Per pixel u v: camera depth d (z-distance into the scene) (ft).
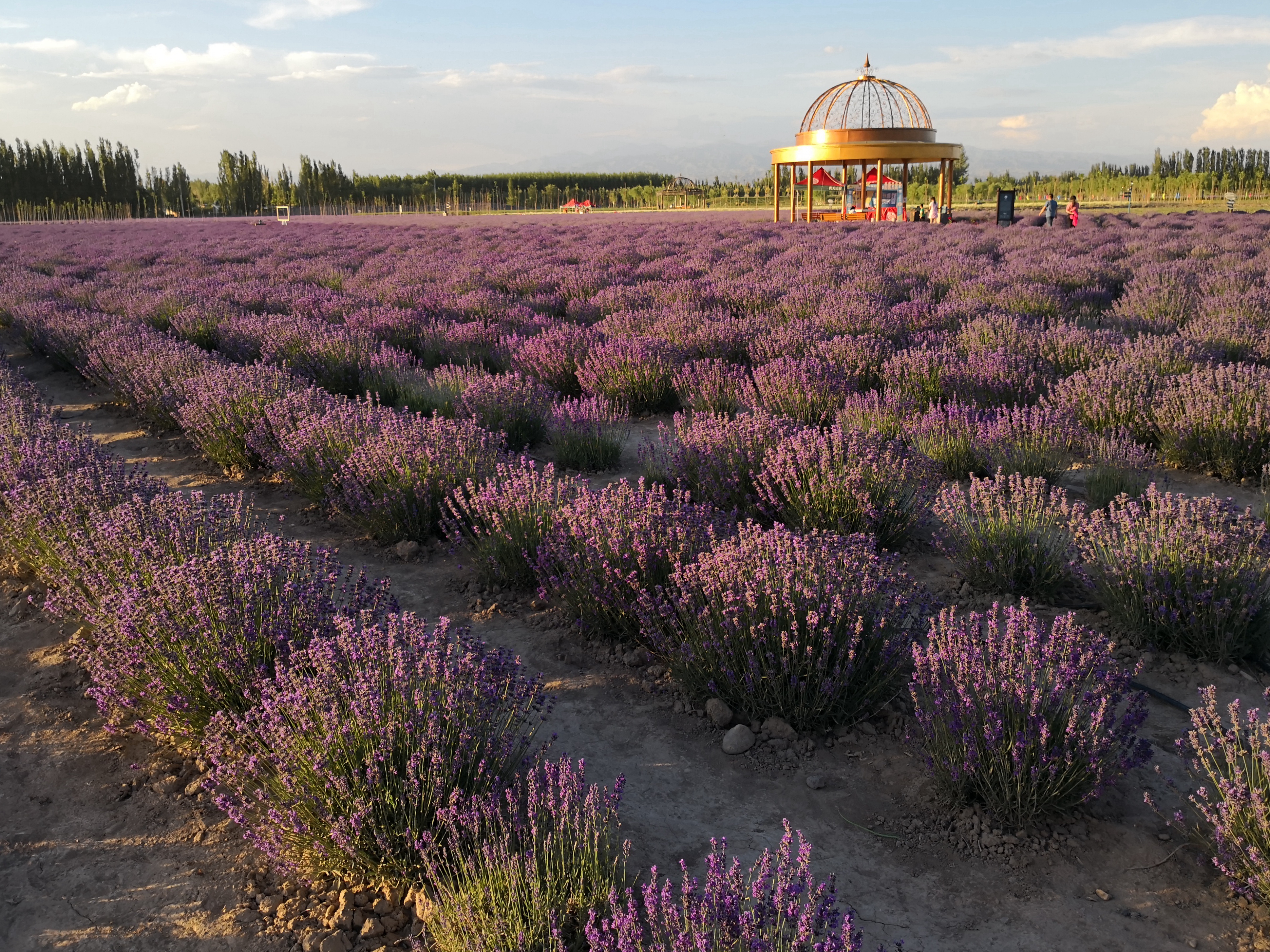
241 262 87.25
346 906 9.11
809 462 18.63
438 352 37.55
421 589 17.54
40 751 12.26
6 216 288.30
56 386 39.19
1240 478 21.43
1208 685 12.86
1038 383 26.96
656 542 15.21
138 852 10.23
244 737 10.40
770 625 12.40
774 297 44.60
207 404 25.98
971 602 16.01
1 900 9.46
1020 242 73.15
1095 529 15.25
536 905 7.92
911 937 8.71
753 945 6.76
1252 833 8.96
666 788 11.28
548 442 27.32
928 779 11.16
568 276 56.75
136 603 12.41
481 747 10.16
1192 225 90.02
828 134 122.93
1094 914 8.95
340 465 21.21
